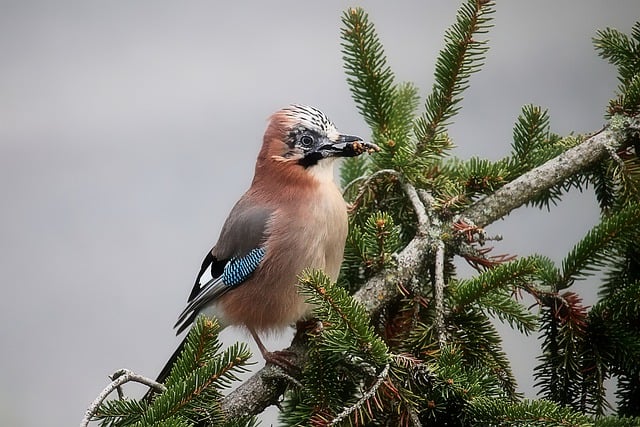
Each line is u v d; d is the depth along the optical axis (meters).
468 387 7.81
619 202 10.00
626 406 9.04
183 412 7.90
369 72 10.55
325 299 7.86
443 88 9.95
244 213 10.58
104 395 7.63
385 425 8.12
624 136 9.83
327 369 8.54
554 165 9.83
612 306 8.84
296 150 10.64
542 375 9.08
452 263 9.69
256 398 8.85
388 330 9.31
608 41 10.52
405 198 10.29
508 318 9.10
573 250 9.11
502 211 9.76
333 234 10.21
